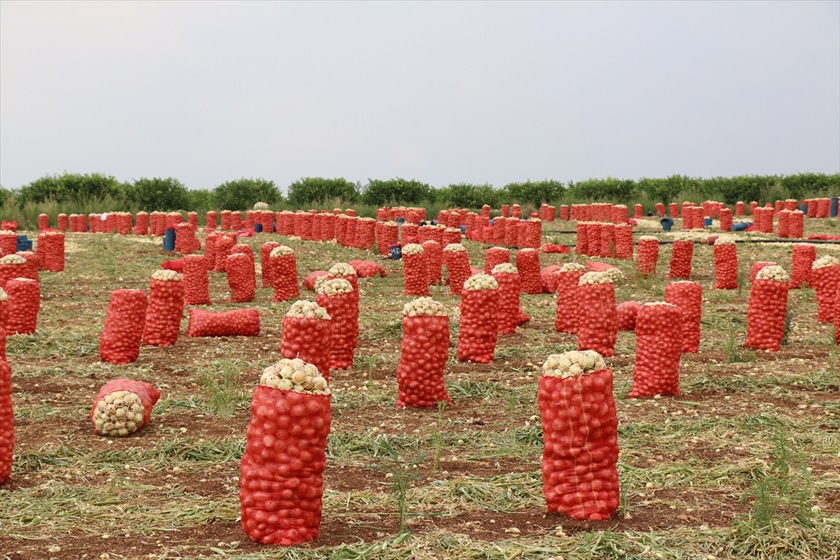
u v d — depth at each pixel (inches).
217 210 3393.2
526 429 635.5
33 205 2888.8
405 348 707.4
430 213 3161.9
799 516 438.6
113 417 620.1
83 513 464.4
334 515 461.1
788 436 614.9
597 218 2896.2
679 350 740.0
